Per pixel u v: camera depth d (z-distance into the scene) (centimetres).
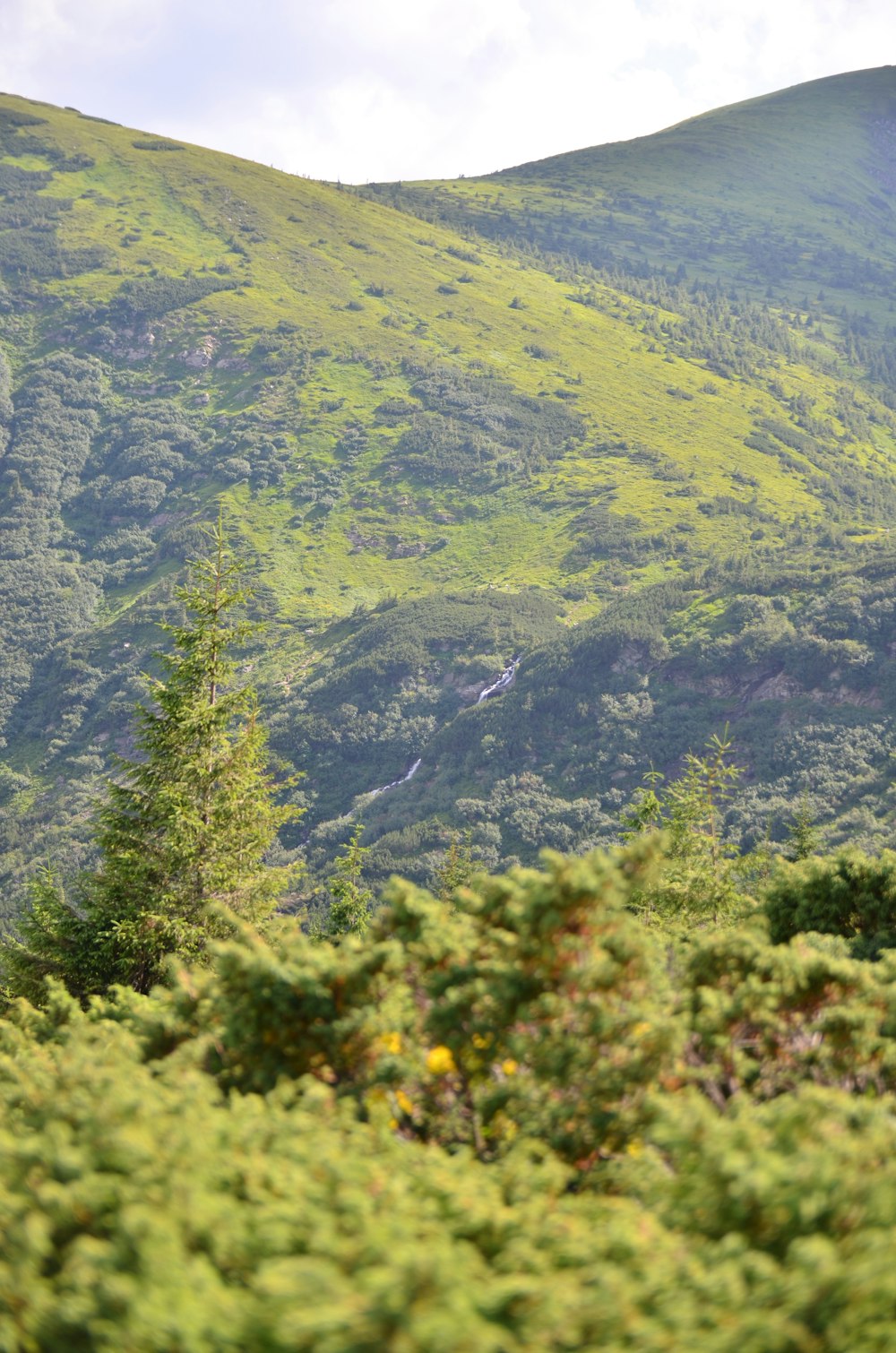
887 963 618
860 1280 288
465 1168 395
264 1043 530
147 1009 657
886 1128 398
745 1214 331
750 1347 279
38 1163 393
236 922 626
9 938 2003
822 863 1090
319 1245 308
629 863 561
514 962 510
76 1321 304
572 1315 281
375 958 544
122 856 1927
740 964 588
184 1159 365
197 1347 278
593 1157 438
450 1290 281
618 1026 467
